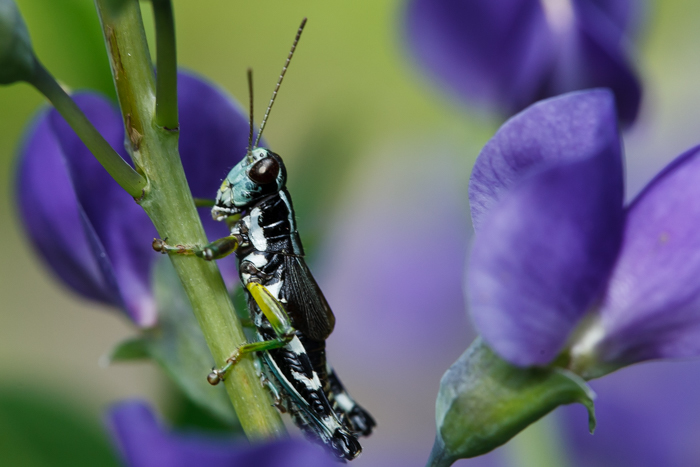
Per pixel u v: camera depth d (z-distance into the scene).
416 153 0.21
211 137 0.17
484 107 0.18
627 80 0.17
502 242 0.14
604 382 0.18
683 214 0.15
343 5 0.36
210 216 0.17
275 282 0.17
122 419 0.13
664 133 0.21
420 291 0.21
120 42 0.15
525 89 0.18
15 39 0.15
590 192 0.14
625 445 0.18
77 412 0.16
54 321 0.36
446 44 0.18
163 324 0.16
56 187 0.16
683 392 0.18
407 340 0.21
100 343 0.36
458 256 0.21
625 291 0.15
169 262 0.16
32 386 0.16
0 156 0.29
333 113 0.17
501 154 0.15
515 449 0.17
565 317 0.15
